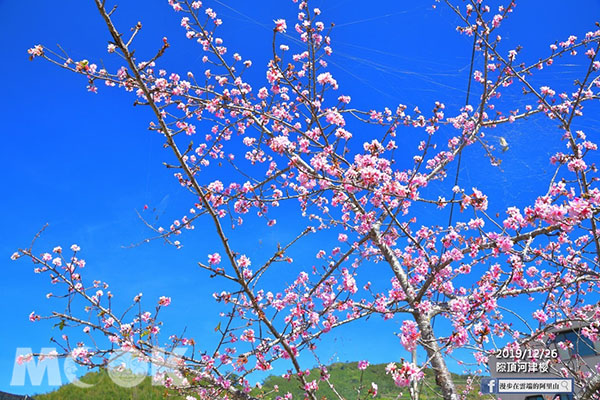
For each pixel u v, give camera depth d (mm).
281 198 4941
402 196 3889
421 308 4902
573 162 4578
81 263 5680
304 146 4570
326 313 4820
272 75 4633
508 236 4355
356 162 3887
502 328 5754
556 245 5070
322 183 3996
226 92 5148
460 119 6551
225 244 3727
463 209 4055
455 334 4035
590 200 3680
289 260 4945
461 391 6336
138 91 5086
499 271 4660
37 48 3777
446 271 4691
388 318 5258
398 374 3588
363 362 4496
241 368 4285
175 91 4844
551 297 5953
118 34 3205
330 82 5027
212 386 4242
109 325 4660
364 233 5270
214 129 6082
